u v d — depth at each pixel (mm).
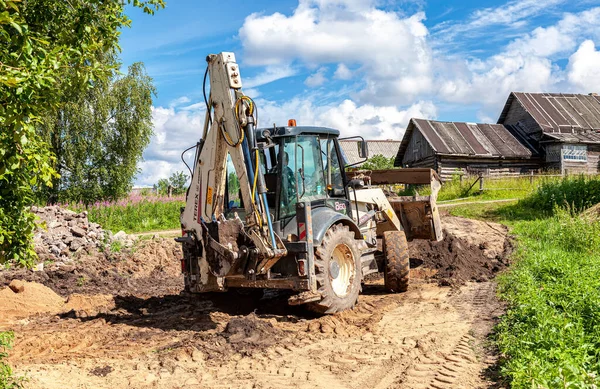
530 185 27047
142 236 17172
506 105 37906
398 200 10859
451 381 4953
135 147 33250
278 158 7625
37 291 8891
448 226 19078
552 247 13031
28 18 5797
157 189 34062
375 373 5270
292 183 7684
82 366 5547
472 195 27922
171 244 14938
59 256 12898
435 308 8000
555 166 33531
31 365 5527
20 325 7445
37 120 4316
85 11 5953
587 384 3967
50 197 30938
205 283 7332
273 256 6762
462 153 32250
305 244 7090
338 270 7844
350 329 6926
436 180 11305
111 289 10469
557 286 7488
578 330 5367
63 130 30812
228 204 8094
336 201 8383
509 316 6758
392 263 9148
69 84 5543
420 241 12828
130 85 32938
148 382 5109
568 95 39062
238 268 6977
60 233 13867
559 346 4988
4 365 4645
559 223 15617
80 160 31578
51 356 5977
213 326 7145
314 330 6863
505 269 10938
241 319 6828
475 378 5016
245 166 6816
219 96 6957
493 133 35469
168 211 24047
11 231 5008
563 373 3932
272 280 7207
